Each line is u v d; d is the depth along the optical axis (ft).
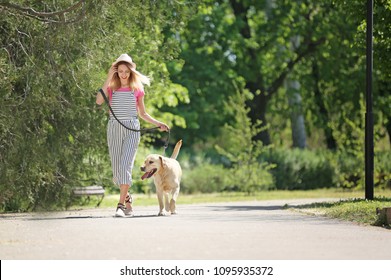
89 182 71.61
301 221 43.32
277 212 53.83
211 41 141.49
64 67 56.65
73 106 60.70
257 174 114.01
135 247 29.86
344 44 135.54
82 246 30.27
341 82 140.87
